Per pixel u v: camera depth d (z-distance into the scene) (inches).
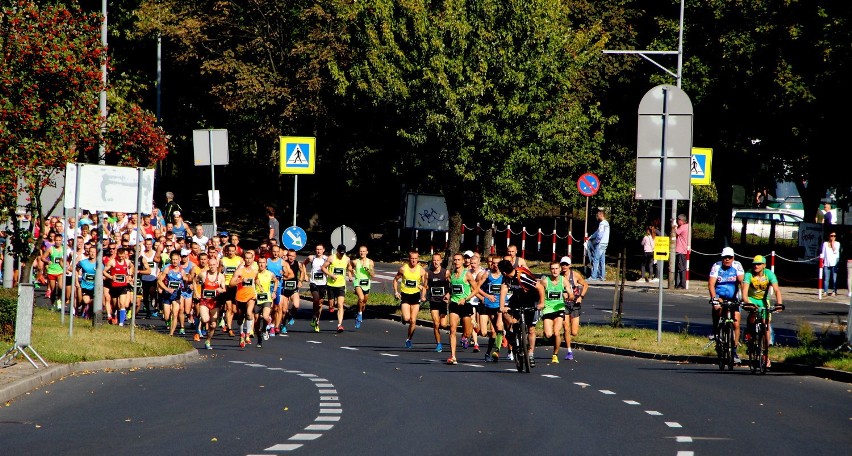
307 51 5349.4
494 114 3937.0
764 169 5689.0
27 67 2792.8
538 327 3147.1
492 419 1589.6
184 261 3112.7
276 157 5890.8
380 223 6722.4
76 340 2444.6
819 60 4714.6
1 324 2278.5
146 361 2391.7
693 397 1859.0
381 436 1424.7
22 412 1636.3
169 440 1384.1
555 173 4269.2
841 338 2477.9
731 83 4963.1
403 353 2733.8
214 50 5679.1
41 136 2819.9
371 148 5315.0
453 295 2490.2
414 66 3976.4
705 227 6983.3
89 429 1473.9
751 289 2287.2
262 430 1472.7
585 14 5393.7
